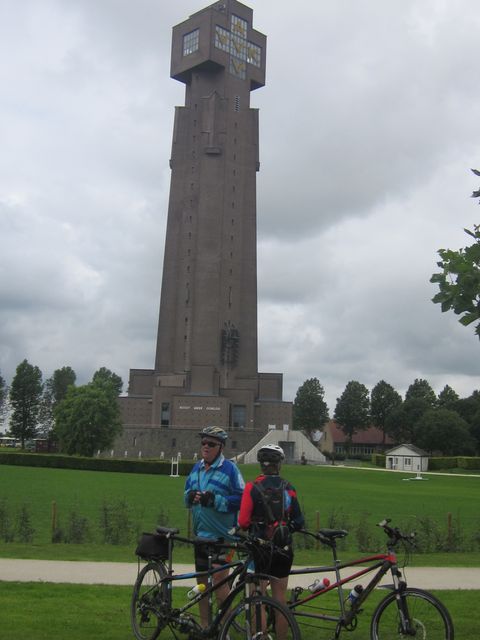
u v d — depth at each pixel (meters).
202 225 127.75
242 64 135.62
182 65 135.00
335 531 10.30
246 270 131.12
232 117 133.00
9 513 35.34
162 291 131.25
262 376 137.75
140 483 62.12
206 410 122.12
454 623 12.34
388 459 118.62
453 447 137.50
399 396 170.12
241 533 9.52
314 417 175.38
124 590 14.88
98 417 102.00
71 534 26.03
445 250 11.73
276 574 9.87
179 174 133.25
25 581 15.69
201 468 10.80
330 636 11.28
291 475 86.44
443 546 27.12
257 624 8.85
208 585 10.27
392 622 10.05
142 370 136.25
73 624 11.59
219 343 125.88
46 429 173.88
